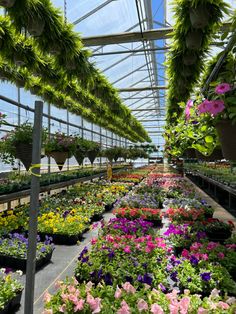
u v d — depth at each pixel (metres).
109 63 8.80
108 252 2.61
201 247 2.90
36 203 1.21
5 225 3.95
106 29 6.16
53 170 9.55
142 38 5.57
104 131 17.25
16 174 5.21
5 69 4.93
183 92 5.43
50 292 2.37
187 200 6.14
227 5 2.54
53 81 4.94
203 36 3.03
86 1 5.06
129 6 5.55
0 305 1.87
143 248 2.77
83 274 2.31
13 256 2.82
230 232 3.97
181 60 3.86
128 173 14.48
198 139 2.24
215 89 1.41
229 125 1.46
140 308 1.55
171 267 2.38
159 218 4.71
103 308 1.61
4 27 3.38
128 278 2.17
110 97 7.38
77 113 9.88
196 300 1.70
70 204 5.62
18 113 6.76
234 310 1.58
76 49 3.70
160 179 11.80
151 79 11.59
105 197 6.63
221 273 2.27
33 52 4.11
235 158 1.49
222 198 7.36
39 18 2.86
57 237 3.76
